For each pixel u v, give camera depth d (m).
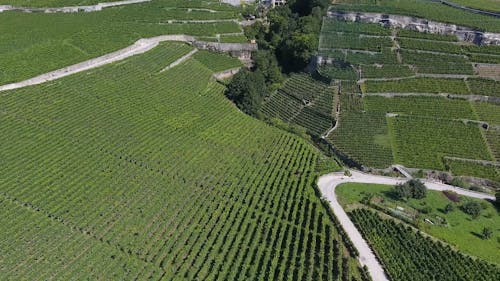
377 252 95.44
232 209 103.56
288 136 139.75
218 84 164.62
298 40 170.88
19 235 87.75
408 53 167.88
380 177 123.94
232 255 89.81
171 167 113.69
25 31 166.12
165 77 155.00
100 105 131.75
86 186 101.69
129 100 137.62
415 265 92.62
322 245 95.00
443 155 132.38
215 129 135.00
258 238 95.19
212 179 112.88
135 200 101.06
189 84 156.00
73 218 93.56
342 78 159.75
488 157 132.00
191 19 192.12
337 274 89.25
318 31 183.88
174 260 88.06
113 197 100.56
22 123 117.62
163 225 96.06
